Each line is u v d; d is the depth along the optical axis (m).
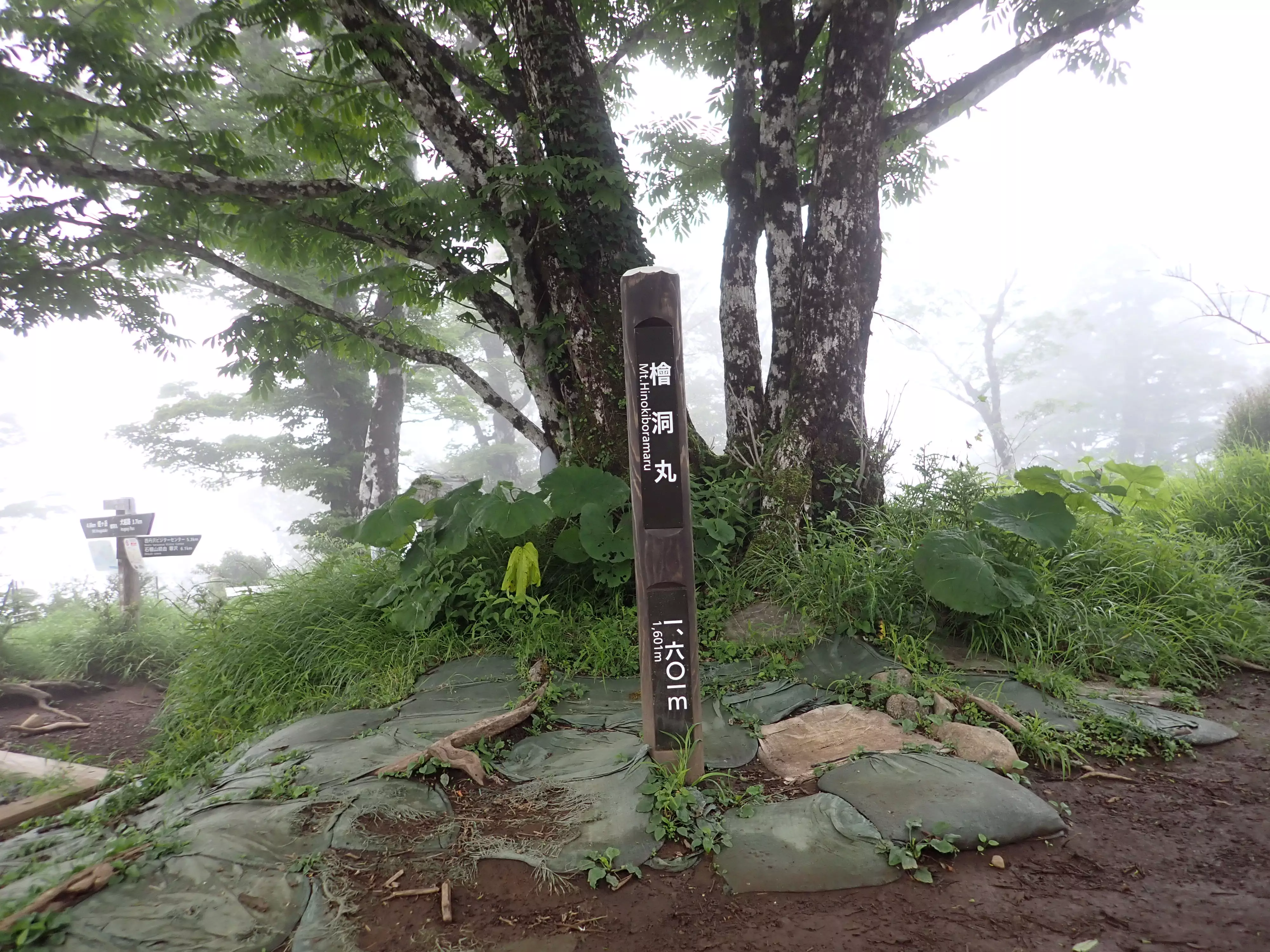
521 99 7.00
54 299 6.47
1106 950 2.06
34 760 4.33
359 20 5.86
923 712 3.48
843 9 5.57
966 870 2.46
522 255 6.41
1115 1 6.11
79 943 2.20
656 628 3.03
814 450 5.60
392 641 4.84
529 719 3.75
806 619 4.49
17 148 5.71
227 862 2.61
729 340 7.06
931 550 4.20
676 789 2.88
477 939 2.24
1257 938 2.07
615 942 2.21
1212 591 4.46
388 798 2.99
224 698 4.57
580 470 5.15
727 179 7.23
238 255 8.17
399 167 7.23
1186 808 2.80
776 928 2.23
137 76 5.95
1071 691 3.65
